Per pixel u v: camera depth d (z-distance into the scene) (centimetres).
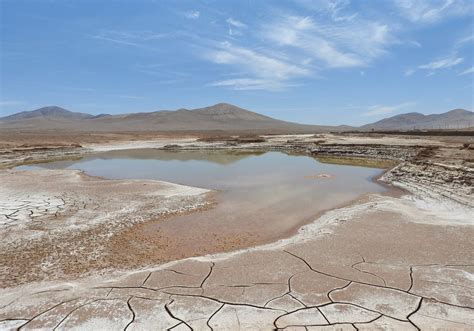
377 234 738
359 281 529
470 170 1230
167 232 841
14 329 429
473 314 438
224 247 749
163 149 3750
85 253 704
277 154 3062
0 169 2094
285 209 1048
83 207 1052
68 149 3325
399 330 410
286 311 456
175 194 1244
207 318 445
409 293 491
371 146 2759
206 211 1024
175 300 490
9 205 1072
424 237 711
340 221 849
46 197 1187
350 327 419
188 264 614
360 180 1565
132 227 871
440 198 1108
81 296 511
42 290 538
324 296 489
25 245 741
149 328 427
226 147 3831
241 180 1580
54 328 430
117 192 1273
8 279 586
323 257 622
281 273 565
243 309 463
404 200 1119
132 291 520
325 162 2314
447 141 2797
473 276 535
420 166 1582
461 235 717
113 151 3531
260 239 795
